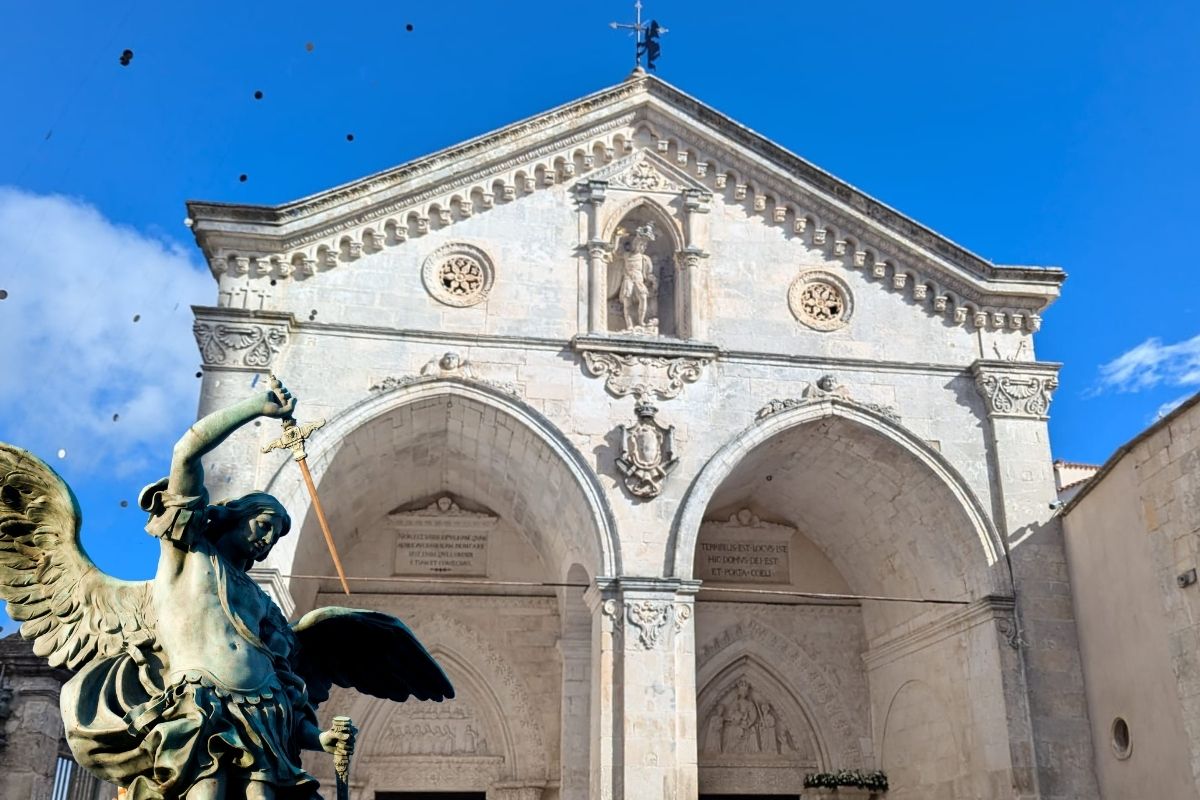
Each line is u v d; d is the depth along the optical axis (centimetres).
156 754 639
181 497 717
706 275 2589
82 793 2317
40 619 732
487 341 2444
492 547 2991
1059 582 2452
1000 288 2655
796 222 2655
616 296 2588
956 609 2548
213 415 731
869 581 2991
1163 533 2078
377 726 2841
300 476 2255
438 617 2909
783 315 2591
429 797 2808
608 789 2167
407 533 2980
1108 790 2258
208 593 711
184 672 676
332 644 842
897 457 2559
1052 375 2616
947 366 2606
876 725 2962
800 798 2923
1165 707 2059
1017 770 2298
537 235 2550
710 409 2477
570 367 2459
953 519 2533
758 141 2661
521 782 2780
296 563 2481
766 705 2994
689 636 2280
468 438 2586
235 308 2348
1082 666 2381
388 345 2406
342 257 2458
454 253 2508
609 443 2414
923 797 2698
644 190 2630
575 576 2705
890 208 2656
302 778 679
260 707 681
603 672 2242
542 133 2594
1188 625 1992
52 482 754
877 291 2647
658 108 2664
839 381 2558
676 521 2367
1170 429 2062
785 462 2766
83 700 686
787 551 3103
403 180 2500
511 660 2889
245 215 2400
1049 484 2531
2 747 2062
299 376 2347
